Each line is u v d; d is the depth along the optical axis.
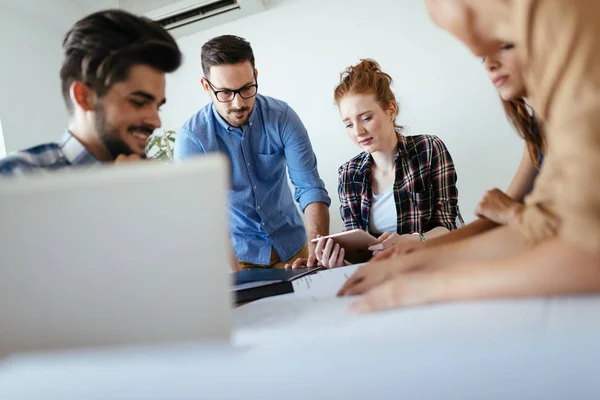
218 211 0.40
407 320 0.41
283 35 2.89
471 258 0.67
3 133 2.53
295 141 1.67
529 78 0.47
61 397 0.30
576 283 0.40
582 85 0.40
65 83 0.72
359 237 1.04
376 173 1.64
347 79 1.57
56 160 0.72
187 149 1.64
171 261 0.41
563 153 0.41
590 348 0.28
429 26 2.60
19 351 0.43
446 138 2.63
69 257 0.41
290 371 0.29
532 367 0.27
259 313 0.61
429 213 1.52
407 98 2.68
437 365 0.28
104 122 0.72
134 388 0.30
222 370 0.30
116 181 0.40
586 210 0.39
